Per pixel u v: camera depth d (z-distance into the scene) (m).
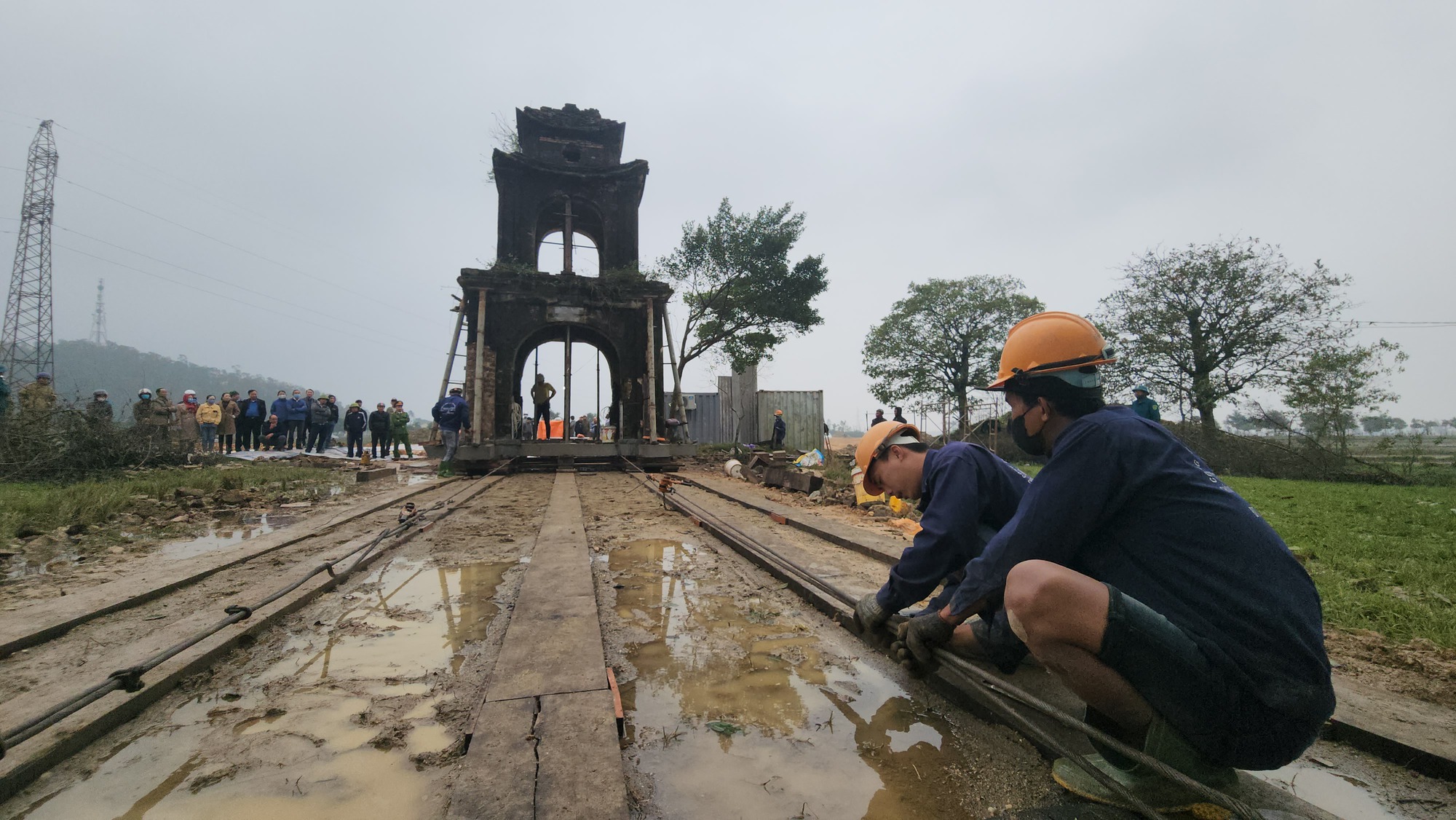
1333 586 4.27
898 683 2.78
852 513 8.09
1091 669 1.68
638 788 1.93
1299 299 20.50
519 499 9.42
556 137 18.72
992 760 2.13
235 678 2.74
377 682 2.68
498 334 16.19
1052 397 1.99
